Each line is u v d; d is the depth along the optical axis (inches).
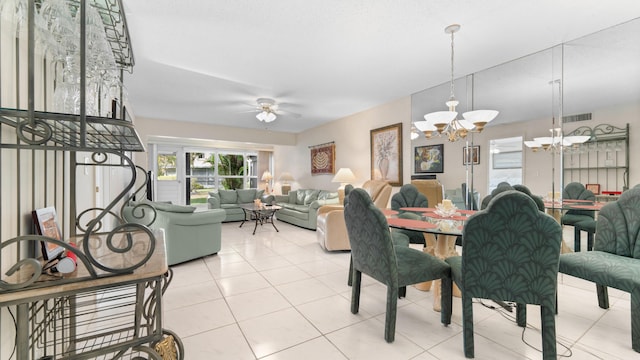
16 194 35.2
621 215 73.9
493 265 54.8
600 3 76.5
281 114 207.0
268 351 60.2
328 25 87.4
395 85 144.6
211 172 321.4
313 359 57.6
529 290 52.6
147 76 130.1
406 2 76.2
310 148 268.5
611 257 70.2
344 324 71.6
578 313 77.1
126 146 55.5
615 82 92.1
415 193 132.3
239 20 84.6
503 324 72.2
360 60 113.4
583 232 102.8
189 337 65.2
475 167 135.9
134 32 90.9
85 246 31.6
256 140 275.6
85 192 71.2
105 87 44.7
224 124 251.3
